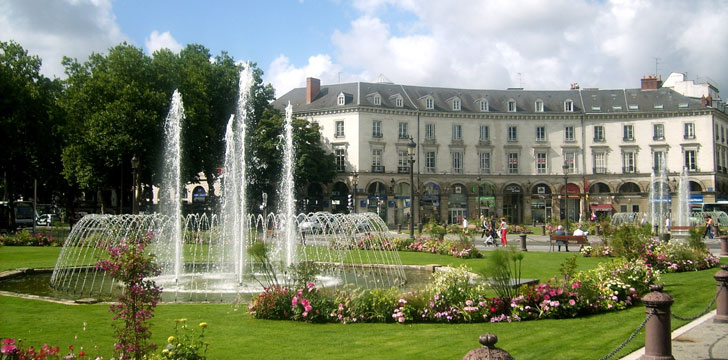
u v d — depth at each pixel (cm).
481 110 7494
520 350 912
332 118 7156
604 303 1263
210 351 915
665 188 7225
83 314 1216
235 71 5784
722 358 843
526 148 7556
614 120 7488
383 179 7100
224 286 1733
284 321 1159
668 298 778
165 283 1808
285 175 6250
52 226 6469
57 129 4766
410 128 7288
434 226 3972
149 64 4928
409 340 990
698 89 7688
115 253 795
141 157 4688
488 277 1286
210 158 5388
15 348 689
